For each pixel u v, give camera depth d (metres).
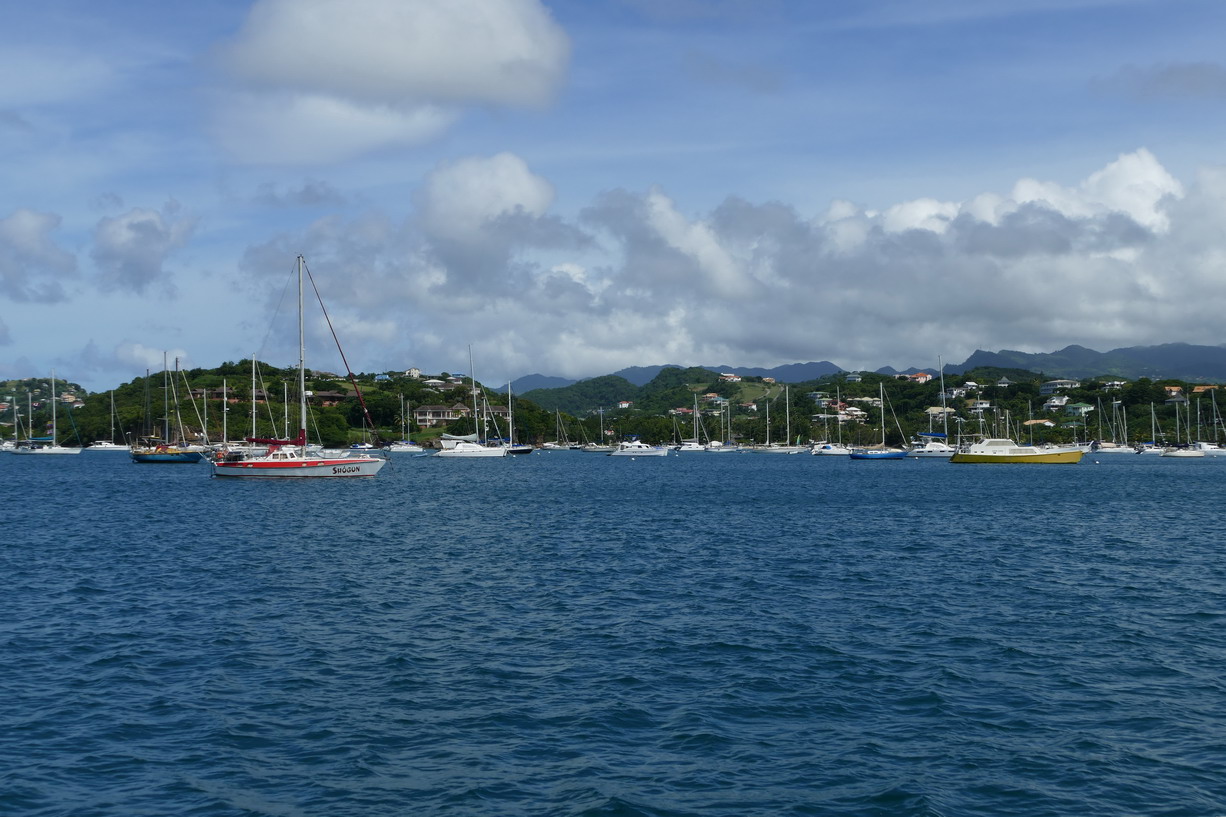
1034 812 17.52
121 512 73.38
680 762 19.75
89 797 18.09
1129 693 24.20
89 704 23.27
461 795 18.16
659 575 42.31
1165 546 52.66
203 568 44.22
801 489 106.94
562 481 123.50
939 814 17.36
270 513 72.56
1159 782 18.78
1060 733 21.38
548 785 18.62
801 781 18.83
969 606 34.91
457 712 22.72
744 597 36.81
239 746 20.62
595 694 24.05
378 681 25.19
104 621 32.34
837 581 40.56
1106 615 33.31
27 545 52.78
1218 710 22.89
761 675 25.69
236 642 29.33
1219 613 33.69
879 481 124.69
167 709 22.94
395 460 197.50
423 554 49.31
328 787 18.56
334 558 47.62
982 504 84.00
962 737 21.12
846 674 25.80
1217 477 135.88
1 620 32.50
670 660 27.23
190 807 17.70
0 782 18.69
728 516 71.69
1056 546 52.62
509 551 50.62
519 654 27.92
